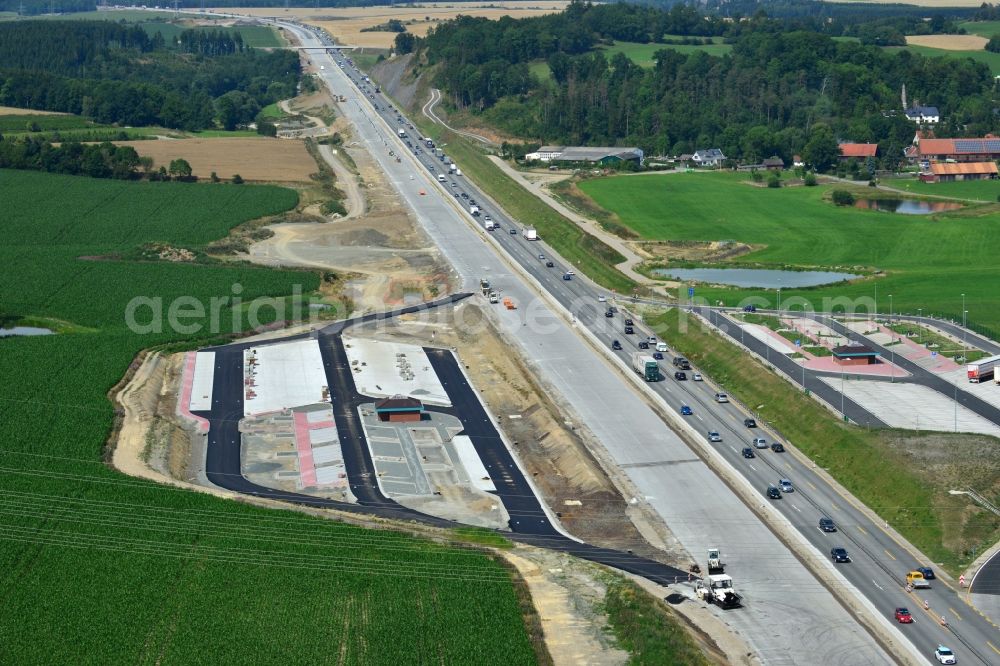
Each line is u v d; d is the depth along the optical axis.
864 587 156.25
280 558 159.38
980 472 179.62
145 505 174.75
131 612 145.75
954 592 154.62
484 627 142.88
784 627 147.12
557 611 148.75
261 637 140.12
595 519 177.50
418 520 177.38
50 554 159.25
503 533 173.75
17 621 143.88
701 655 138.00
